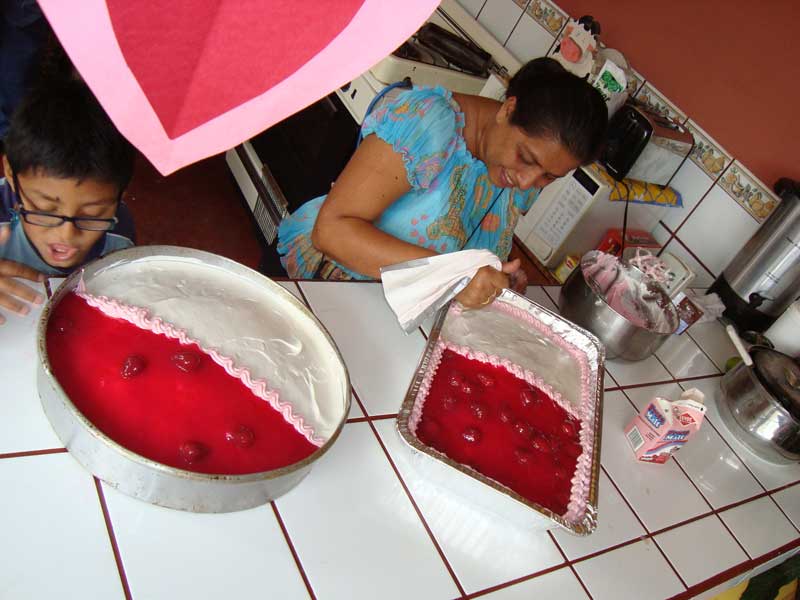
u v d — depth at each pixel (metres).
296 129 2.10
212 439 0.75
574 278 1.45
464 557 0.87
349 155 1.95
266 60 0.30
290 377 0.87
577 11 2.13
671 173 1.94
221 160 2.63
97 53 0.27
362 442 0.94
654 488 1.19
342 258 1.17
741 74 1.82
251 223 2.42
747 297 1.76
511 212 1.42
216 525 0.75
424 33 2.04
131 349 0.80
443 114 1.16
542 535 0.96
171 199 2.37
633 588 0.97
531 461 0.98
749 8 1.77
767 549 1.19
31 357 0.80
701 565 1.08
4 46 1.10
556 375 1.19
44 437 0.73
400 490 0.90
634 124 1.78
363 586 0.77
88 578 0.65
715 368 1.60
